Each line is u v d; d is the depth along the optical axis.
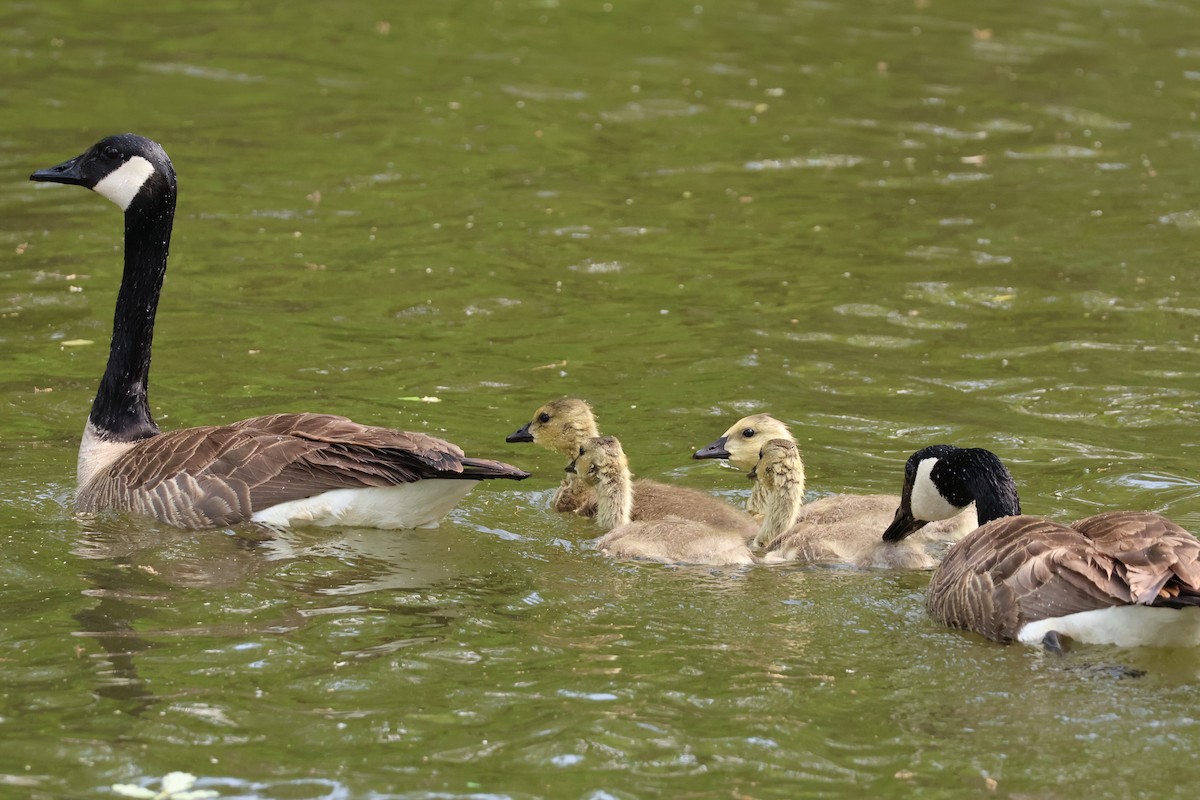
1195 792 8.05
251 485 11.80
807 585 11.34
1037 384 16.38
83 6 35.28
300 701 9.02
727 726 8.80
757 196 24.12
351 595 10.74
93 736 8.52
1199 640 9.52
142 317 13.24
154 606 10.41
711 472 14.55
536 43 34.09
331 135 26.78
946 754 8.46
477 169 25.19
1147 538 9.60
